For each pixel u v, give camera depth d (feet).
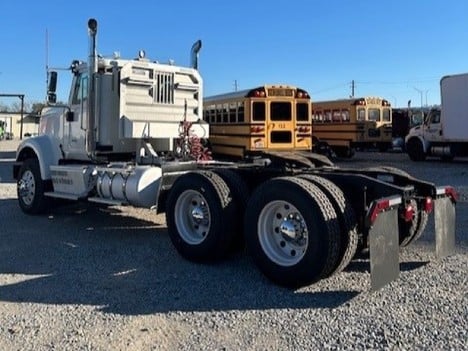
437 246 16.25
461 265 16.61
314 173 16.55
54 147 26.81
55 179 25.62
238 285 15.08
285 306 13.25
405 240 17.03
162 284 15.21
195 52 27.02
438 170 55.72
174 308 13.19
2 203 31.58
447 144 67.77
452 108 66.03
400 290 14.25
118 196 22.00
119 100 23.97
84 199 23.39
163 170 20.71
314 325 11.92
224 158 59.36
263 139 54.60
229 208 16.87
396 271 14.28
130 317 12.59
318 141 79.71
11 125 188.96
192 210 17.94
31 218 26.37
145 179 20.85
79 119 25.39
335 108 76.54
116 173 22.08
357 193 15.29
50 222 25.26
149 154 24.44
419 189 16.08
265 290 14.61
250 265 17.29
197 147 25.72
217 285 15.08
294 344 10.91
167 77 25.45
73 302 13.70
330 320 12.20
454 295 13.73
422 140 70.49
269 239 15.39
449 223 16.89
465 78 64.18
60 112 26.73
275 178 15.49
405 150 79.05
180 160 24.03
